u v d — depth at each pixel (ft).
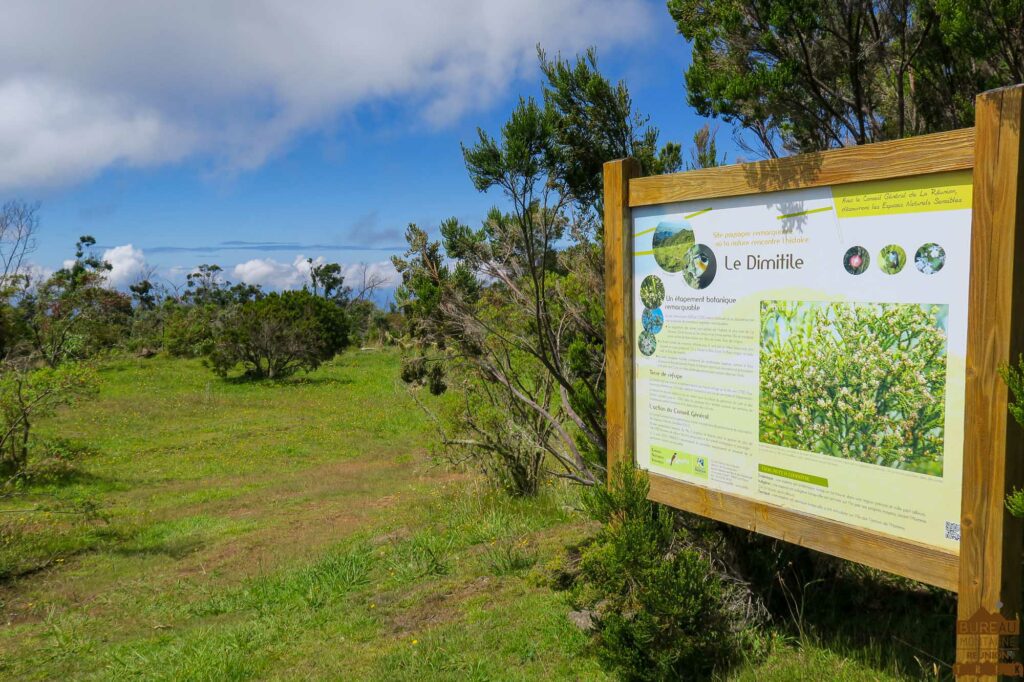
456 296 19.85
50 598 21.70
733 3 14.75
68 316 84.79
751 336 10.70
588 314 18.03
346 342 106.73
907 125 16.63
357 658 14.74
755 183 10.37
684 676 11.33
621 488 11.68
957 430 8.44
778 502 10.51
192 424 57.36
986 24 12.32
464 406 28.68
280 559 23.73
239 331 89.10
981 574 8.04
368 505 31.17
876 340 9.12
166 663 15.74
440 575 19.61
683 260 11.69
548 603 15.76
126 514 32.22
